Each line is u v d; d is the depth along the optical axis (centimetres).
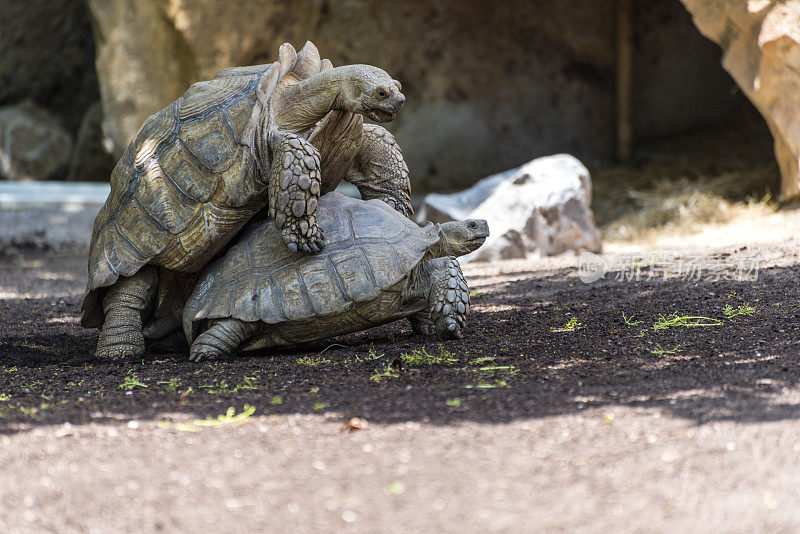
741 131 3098
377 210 1035
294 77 1068
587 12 3183
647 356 876
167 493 534
